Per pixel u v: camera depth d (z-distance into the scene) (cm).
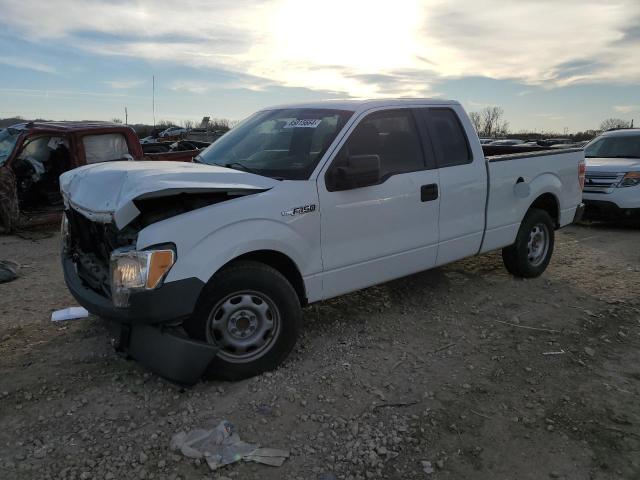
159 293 319
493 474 282
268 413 329
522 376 386
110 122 969
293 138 429
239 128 496
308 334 450
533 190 581
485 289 575
